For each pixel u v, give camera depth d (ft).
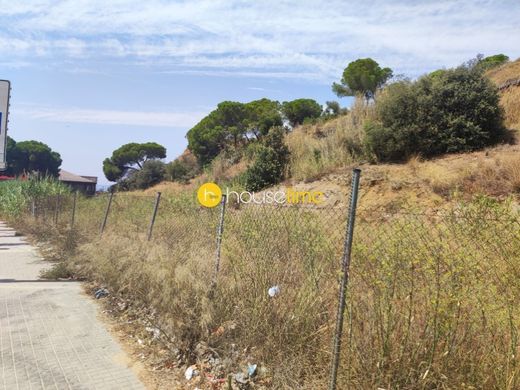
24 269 27.37
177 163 128.88
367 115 55.26
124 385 11.45
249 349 12.85
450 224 10.96
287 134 79.20
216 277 16.05
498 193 28.78
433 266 9.79
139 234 27.48
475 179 32.22
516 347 8.86
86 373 12.10
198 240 22.15
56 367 12.42
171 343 13.71
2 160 31.78
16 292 21.02
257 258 16.35
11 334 15.07
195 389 11.29
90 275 23.94
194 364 12.63
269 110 112.57
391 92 47.91
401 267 10.34
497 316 9.26
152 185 136.56
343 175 44.50
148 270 18.26
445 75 45.60
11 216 63.00
